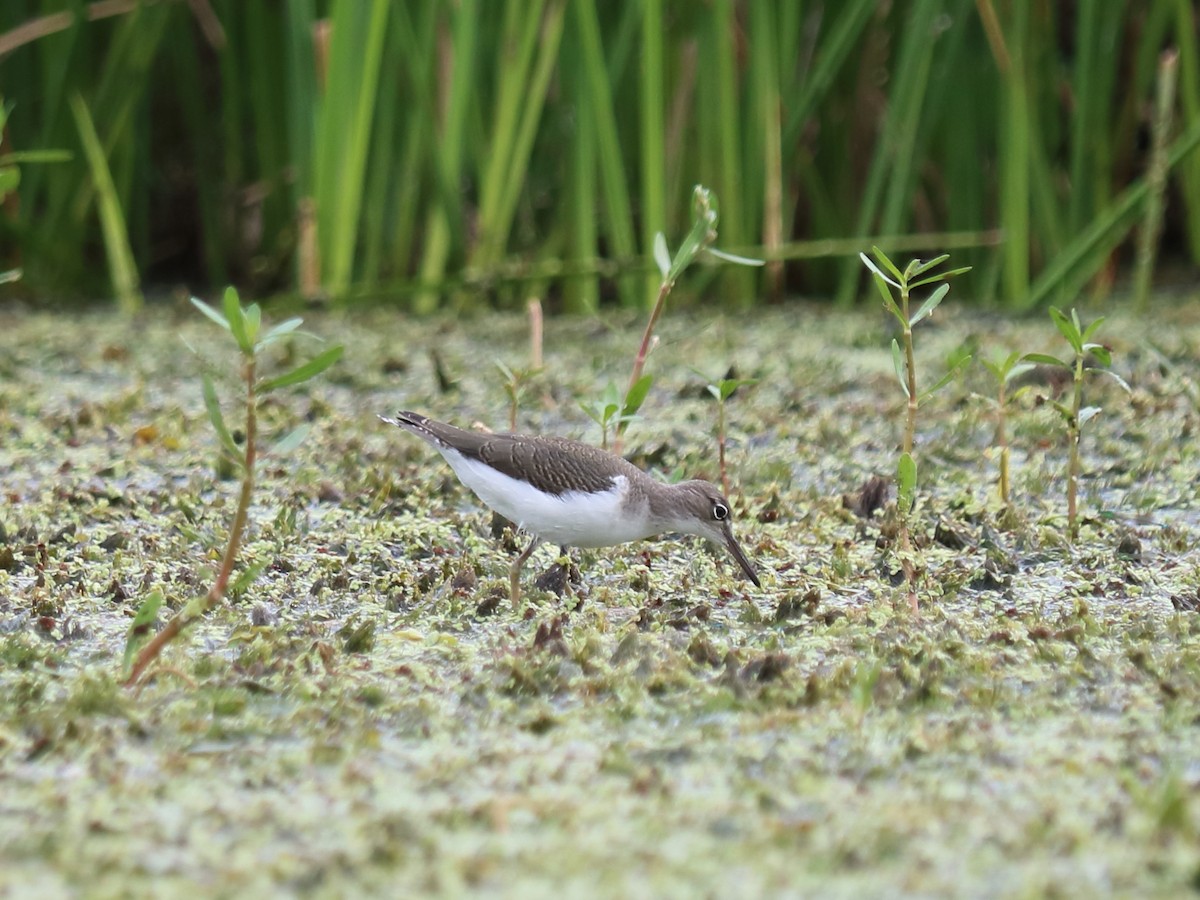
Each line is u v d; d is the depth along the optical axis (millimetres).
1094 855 7102
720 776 8008
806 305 22031
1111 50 20234
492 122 20859
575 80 19703
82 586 11055
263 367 18391
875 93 21500
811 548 12188
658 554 12156
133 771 8086
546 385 17234
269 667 9500
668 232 20797
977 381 17234
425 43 19578
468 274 19938
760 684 9195
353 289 20031
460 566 11461
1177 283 22844
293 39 19703
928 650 9680
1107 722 8703
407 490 13422
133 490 13555
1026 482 13672
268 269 22234
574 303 21438
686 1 20375
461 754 8320
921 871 6988
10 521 12633
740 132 20672
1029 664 9594
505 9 19891
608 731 8617
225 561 9008
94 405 16234
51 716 8641
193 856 7203
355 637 9914
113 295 23109
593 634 10047
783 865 7051
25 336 19953
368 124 19438
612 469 11055
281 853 7215
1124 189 21703
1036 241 22031
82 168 21531
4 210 22000
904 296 10602
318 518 12922
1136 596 11031
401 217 20812
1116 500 13375
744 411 16375
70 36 20359
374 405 16797
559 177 21500
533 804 7613
